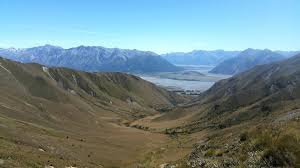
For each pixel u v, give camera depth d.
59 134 108.62
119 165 81.38
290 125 21.44
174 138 147.50
